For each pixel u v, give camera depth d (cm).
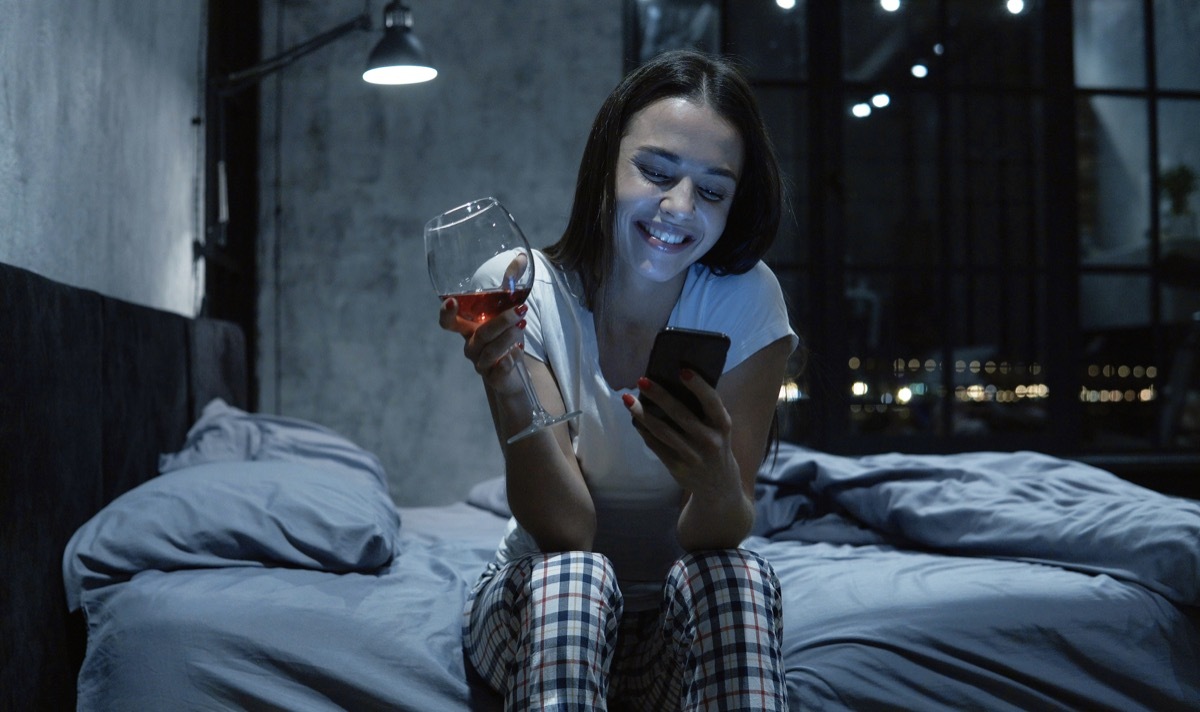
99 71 230
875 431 460
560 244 155
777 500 269
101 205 232
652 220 141
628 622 152
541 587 128
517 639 135
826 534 257
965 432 463
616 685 154
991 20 472
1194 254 476
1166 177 477
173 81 303
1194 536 186
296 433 285
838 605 179
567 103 446
